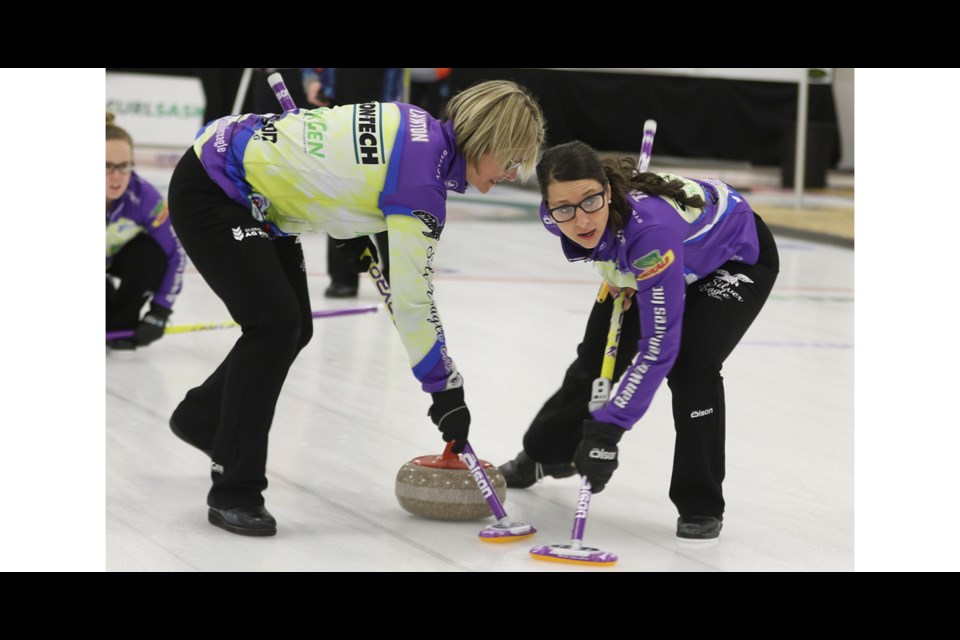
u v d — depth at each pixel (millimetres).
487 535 12438
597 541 12602
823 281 32812
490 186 12055
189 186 12211
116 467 14773
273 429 16844
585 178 10969
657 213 11469
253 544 12109
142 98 47375
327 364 21250
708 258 12469
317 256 34500
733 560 12023
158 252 20953
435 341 12047
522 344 23562
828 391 20281
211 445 14320
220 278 12164
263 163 11906
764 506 13984
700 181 12836
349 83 27891
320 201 11883
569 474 14430
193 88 48000
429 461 13227
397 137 11625
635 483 14945
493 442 16484
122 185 19688
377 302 27859
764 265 12969
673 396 12602
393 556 11875
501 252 36531
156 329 21141
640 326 12336
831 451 16484
